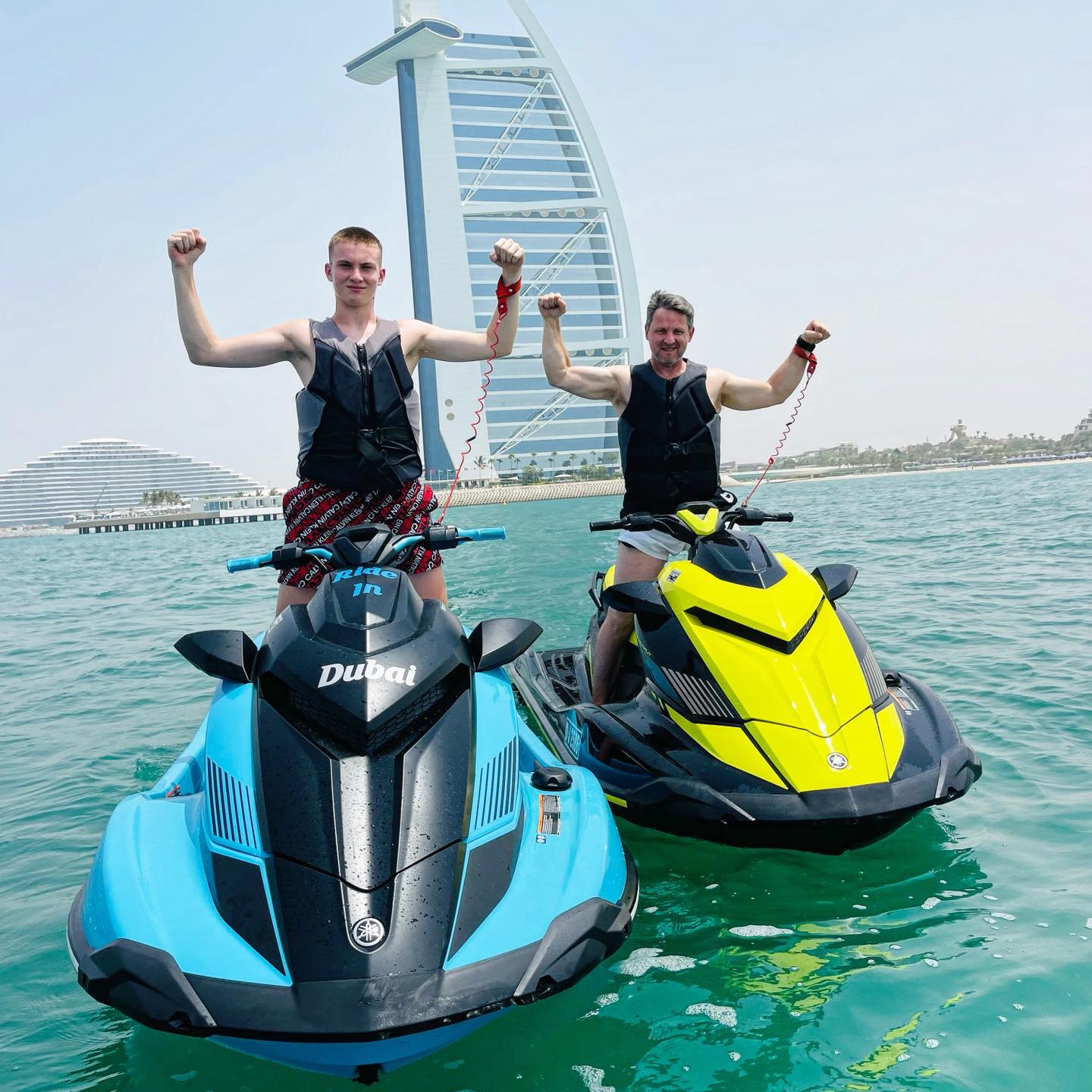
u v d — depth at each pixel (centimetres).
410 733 285
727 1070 246
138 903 254
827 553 1536
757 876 369
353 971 229
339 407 443
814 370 502
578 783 331
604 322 16688
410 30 15438
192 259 413
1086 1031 251
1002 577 1129
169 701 744
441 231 15938
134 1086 255
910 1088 233
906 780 348
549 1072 250
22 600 1809
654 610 425
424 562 451
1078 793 426
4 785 540
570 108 16738
